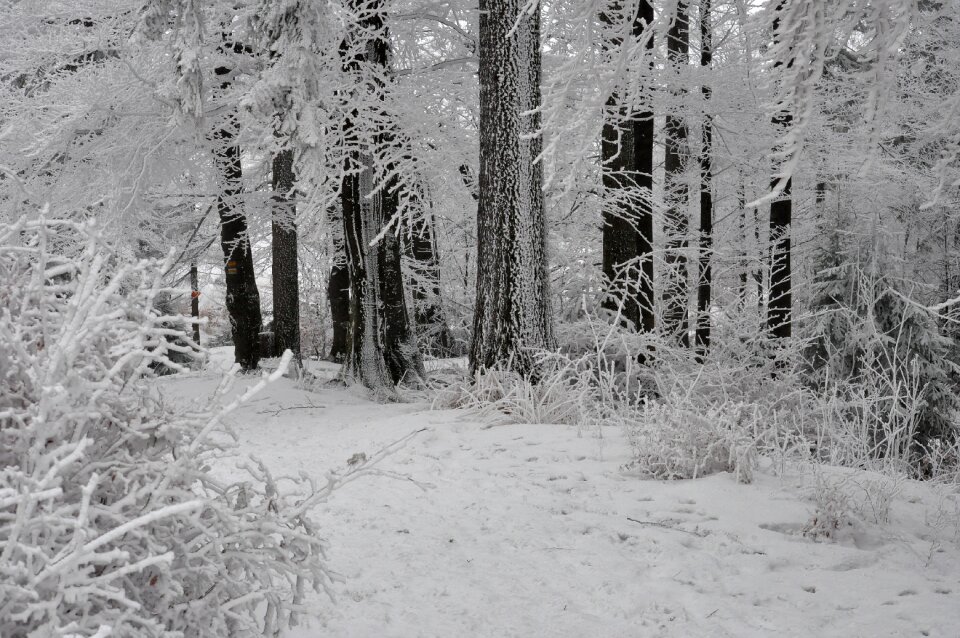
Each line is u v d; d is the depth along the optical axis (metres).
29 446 1.98
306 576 2.51
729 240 19.06
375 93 11.35
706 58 14.24
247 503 2.58
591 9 3.29
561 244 14.89
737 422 5.70
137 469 2.20
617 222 11.71
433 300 20.19
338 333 18.88
